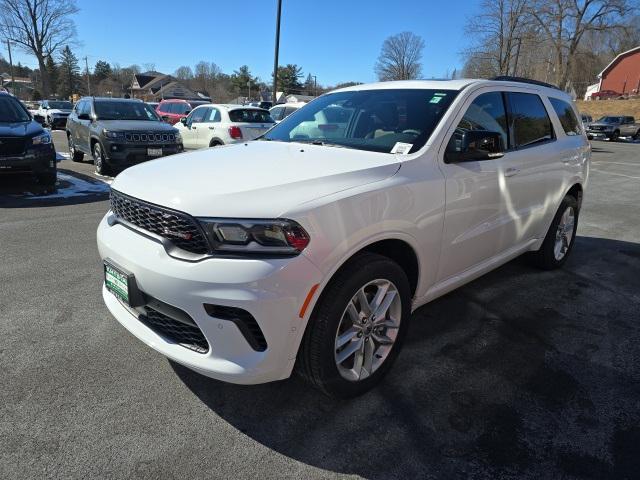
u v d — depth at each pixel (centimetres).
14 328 343
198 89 10012
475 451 240
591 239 633
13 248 516
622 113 4809
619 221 747
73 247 525
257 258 219
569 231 501
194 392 279
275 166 274
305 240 224
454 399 280
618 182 1204
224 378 227
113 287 267
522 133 394
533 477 225
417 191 277
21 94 8475
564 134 460
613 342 352
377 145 316
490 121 355
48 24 6144
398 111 336
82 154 1258
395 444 243
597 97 6162
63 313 368
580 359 327
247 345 227
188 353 238
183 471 222
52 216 662
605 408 276
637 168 1570
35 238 554
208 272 219
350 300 247
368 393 282
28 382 282
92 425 249
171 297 228
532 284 457
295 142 352
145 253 242
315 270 227
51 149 841
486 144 315
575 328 371
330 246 231
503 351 335
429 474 225
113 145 988
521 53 4666
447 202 299
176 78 10256
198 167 281
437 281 318
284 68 8662
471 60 4769
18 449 231
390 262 265
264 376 230
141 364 304
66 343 325
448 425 258
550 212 446
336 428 253
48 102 2841
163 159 316
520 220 393
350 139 337
